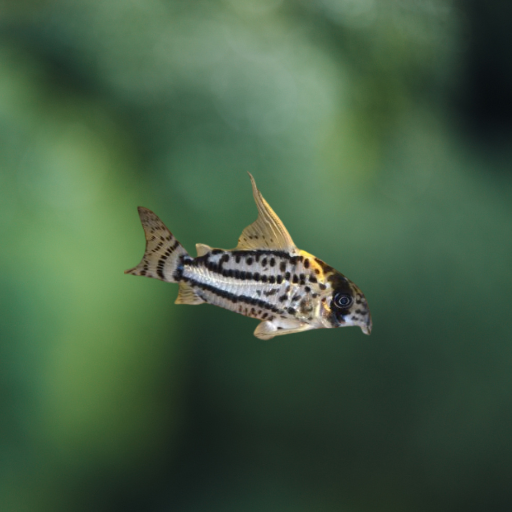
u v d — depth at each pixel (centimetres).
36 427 290
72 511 294
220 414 346
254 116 391
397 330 403
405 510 341
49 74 353
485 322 421
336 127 419
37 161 324
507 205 479
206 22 394
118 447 316
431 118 482
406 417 373
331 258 405
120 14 373
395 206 443
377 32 444
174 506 310
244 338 355
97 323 321
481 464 366
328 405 361
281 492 329
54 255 314
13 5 365
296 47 416
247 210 390
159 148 374
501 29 454
